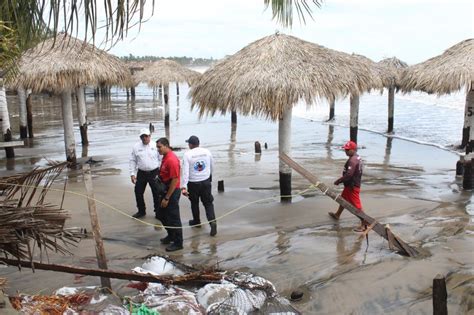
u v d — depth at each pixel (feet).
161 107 110.11
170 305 14.90
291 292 18.15
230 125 76.74
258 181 37.04
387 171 41.22
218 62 31.68
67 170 41.14
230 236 24.76
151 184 27.35
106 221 26.99
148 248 23.17
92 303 14.80
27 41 11.50
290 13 12.92
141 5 8.93
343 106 112.47
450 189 34.09
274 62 28.32
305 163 45.01
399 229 24.94
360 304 17.02
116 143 58.65
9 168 44.27
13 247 13.25
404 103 110.42
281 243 23.47
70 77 38.32
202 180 24.58
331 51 30.48
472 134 38.86
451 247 21.93
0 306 12.56
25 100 62.64
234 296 14.93
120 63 43.91
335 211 28.43
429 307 16.44
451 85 42.39
